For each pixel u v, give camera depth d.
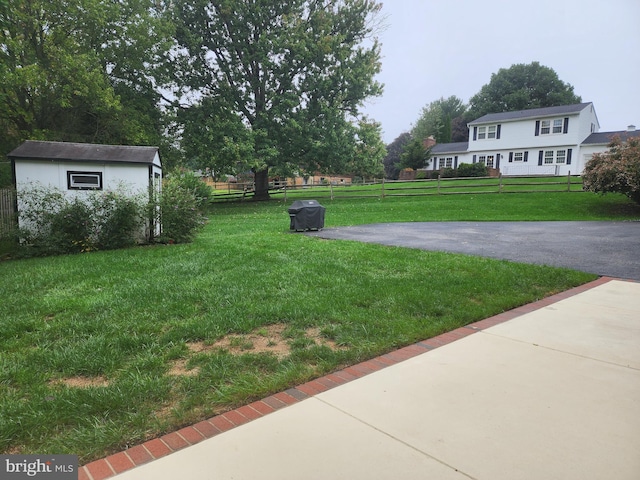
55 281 5.96
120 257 7.86
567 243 9.11
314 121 23.48
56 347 3.60
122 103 19.52
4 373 3.08
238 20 22.34
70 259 7.87
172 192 10.29
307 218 11.76
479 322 4.25
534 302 4.94
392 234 10.97
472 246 8.79
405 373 3.08
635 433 2.28
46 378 3.05
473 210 17.14
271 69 22.84
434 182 29.58
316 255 7.59
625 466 2.00
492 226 12.78
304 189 33.59
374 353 3.45
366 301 4.77
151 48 19.72
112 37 18.38
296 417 2.50
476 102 62.88
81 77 15.62
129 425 2.44
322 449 2.18
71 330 3.98
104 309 4.61
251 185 34.72
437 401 2.65
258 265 6.75
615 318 4.28
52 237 8.88
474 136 38.22
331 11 24.44
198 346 3.66
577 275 6.02
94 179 9.78
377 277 5.89
